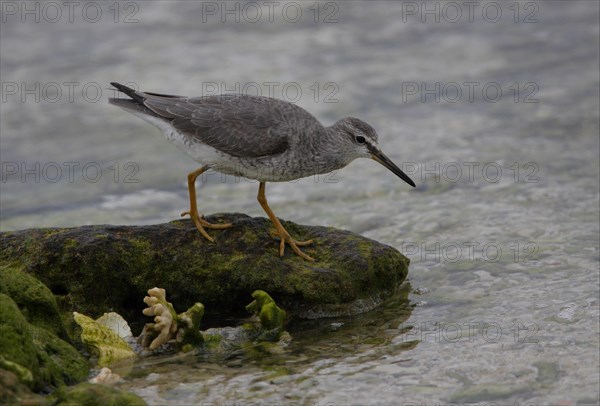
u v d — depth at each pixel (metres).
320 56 25.03
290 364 10.43
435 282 13.25
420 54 25.20
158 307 10.70
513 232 14.97
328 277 12.05
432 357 10.55
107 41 25.61
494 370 10.05
